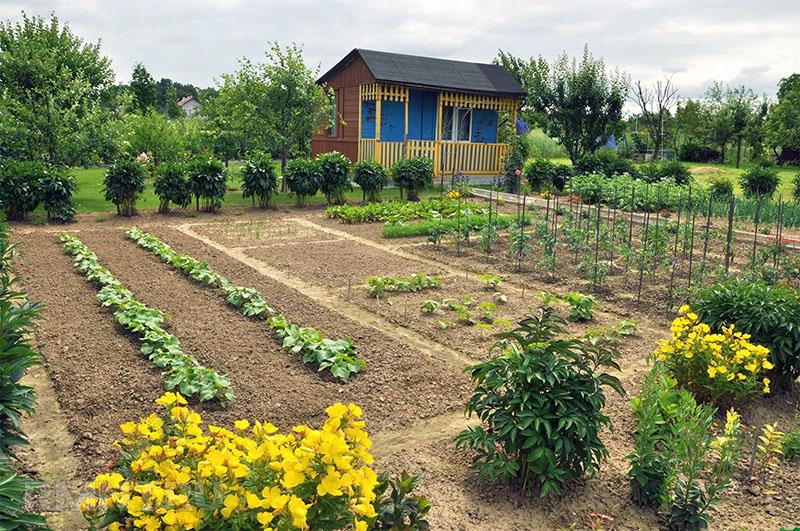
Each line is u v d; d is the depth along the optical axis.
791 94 42.84
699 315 6.64
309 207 19.00
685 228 13.18
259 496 2.82
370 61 22.59
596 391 4.38
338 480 2.67
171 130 29.92
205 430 5.36
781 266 11.48
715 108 46.12
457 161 24.28
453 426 5.62
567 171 23.67
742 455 5.22
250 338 7.54
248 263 11.73
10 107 18.73
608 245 12.41
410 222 16.33
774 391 6.45
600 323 8.70
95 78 28.84
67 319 8.00
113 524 2.86
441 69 24.11
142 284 9.78
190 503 2.77
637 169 24.42
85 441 5.11
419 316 8.73
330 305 9.21
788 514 4.43
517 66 39.94
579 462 4.47
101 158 19.89
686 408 4.79
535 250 13.18
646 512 4.40
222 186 17.55
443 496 4.50
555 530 4.18
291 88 21.16
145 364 6.61
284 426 5.52
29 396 4.10
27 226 14.77
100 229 14.72
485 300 9.58
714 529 4.25
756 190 22.33
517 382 4.38
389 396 6.14
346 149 24.52
